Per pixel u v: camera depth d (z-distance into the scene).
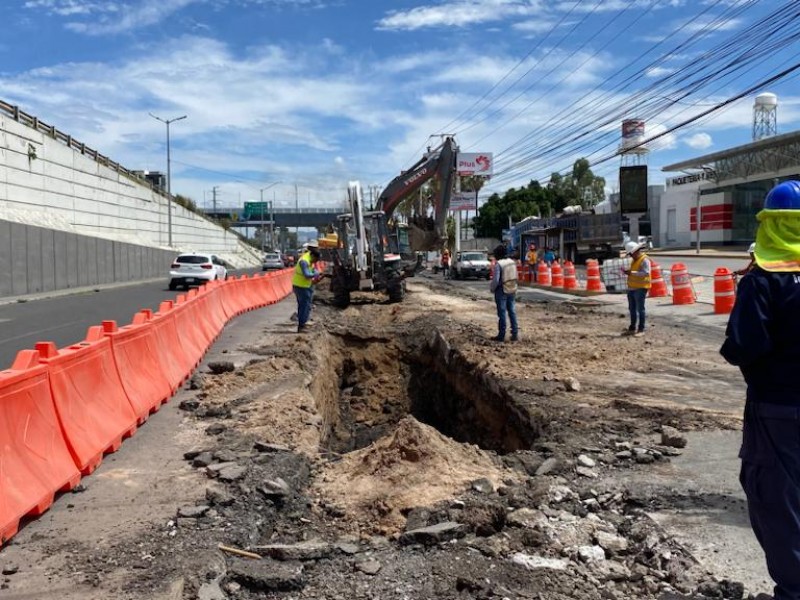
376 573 4.34
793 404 2.89
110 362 7.32
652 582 4.19
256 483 5.84
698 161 55.12
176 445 7.08
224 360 12.14
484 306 23.41
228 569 4.33
